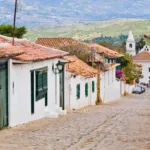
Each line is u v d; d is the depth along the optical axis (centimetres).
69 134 2308
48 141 2045
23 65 2781
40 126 2677
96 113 3925
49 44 6988
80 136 2241
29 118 2953
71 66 4734
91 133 2372
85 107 5034
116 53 9044
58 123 2880
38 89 3134
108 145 1972
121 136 2269
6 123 2538
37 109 3141
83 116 3512
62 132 2386
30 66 2931
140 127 2723
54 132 2378
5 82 2511
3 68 2473
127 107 5253
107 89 7175
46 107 3391
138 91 11606
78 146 1931
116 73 8931
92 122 2983
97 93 6134
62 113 3666
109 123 2941
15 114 2647
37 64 3097
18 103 2708
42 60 3123
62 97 3934
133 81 12075
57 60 3672
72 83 4422
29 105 2944
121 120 3209
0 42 3130
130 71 10875
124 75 10188
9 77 2531
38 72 3109
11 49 2588
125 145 1975
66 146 1919
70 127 2641
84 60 6350
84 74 4775
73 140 2095
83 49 6531
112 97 7819
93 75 5272
